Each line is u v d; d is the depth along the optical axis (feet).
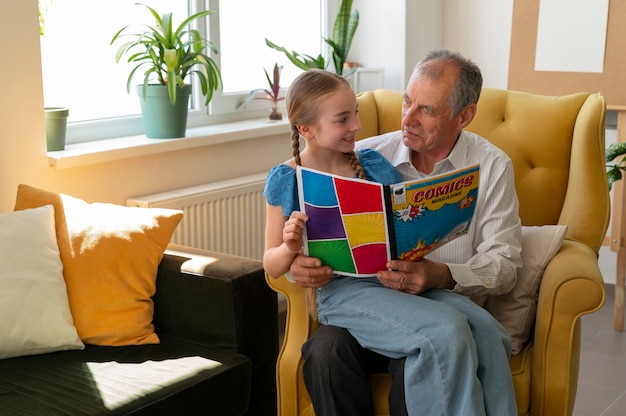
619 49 11.87
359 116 8.18
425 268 6.35
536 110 7.89
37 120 8.58
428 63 6.85
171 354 7.29
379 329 6.11
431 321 5.93
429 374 5.88
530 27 12.48
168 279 7.77
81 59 9.81
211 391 6.90
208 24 11.11
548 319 6.51
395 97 8.38
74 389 6.49
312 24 13.05
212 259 7.82
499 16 13.29
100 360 7.09
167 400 6.51
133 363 7.06
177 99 9.95
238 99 11.72
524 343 7.04
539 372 6.57
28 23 8.38
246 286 7.47
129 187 9.70
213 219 10.14
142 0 10.37
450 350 5.81
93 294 7.47
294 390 6.77
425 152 7.07
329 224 6.08
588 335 11.28
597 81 12.08
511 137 7.95
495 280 6.67
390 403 6.17
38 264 7.27
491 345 6.08
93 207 7.97
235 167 11.12
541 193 7.80
